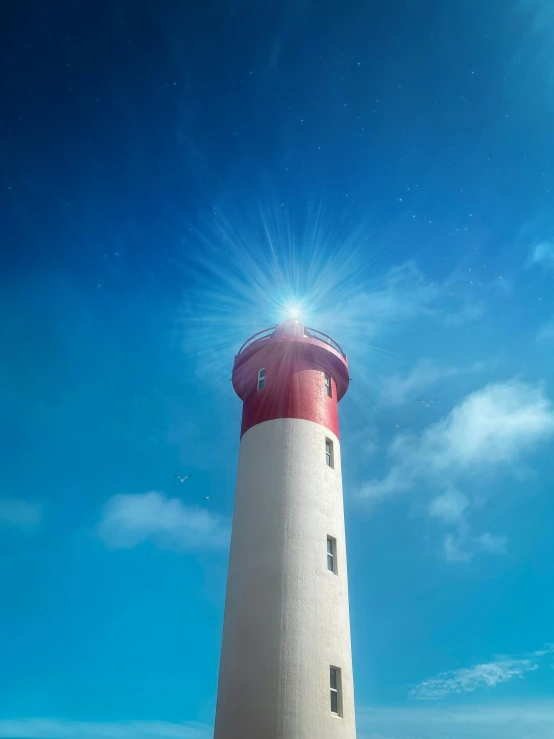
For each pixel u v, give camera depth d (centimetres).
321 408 2925
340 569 2502
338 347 3322
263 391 2992
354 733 2181
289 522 2478
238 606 2355
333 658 2228
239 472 2812
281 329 3262
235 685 2167
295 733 2006
